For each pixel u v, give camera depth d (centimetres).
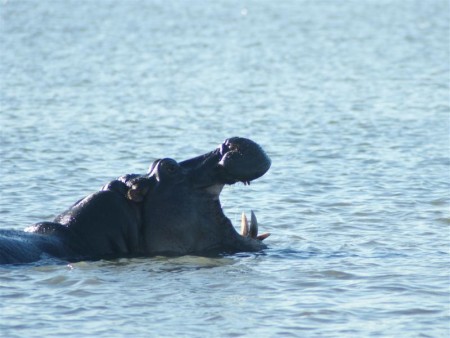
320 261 4938
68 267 4769
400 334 3891
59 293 4391
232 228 5150
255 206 6281
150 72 15488
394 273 4700
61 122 9869
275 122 10019
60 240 4975
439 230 5616
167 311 4166
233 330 3941
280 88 13250
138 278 4628
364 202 6344
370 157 7956
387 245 5278
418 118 10206
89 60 17262
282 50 19638
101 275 4662
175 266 4841
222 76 14938
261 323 4022
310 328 3966
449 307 4200
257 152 4953
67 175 7212
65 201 6378
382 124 9788
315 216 6006
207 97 12225
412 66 16400
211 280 4609
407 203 6300
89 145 8506
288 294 4397
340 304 4250
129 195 5066
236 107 11238
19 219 5862
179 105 11412
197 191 5084
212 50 19625
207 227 5091
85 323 4016
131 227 5059
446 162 7719
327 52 19175
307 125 9794
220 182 5050
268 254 5097
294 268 4809
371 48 19962
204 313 4141
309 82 14025
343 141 8781
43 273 4662
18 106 11038
